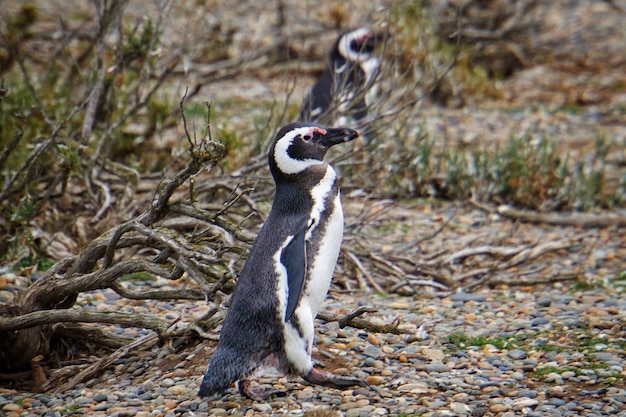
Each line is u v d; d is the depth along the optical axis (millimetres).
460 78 49344
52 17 57875
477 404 17281
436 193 35844
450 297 25328
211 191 29047
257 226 27688
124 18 39750
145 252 26297
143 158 32719
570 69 55438
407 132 33438
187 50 43469
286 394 17969
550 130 44688
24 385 20406
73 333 21156
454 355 20109
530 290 26266
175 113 34062
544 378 18719
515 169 35625
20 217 24828
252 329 17156
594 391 17922
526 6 59688
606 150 37594
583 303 24375
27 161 24609
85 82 33781
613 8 70750
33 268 25047
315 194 18109
